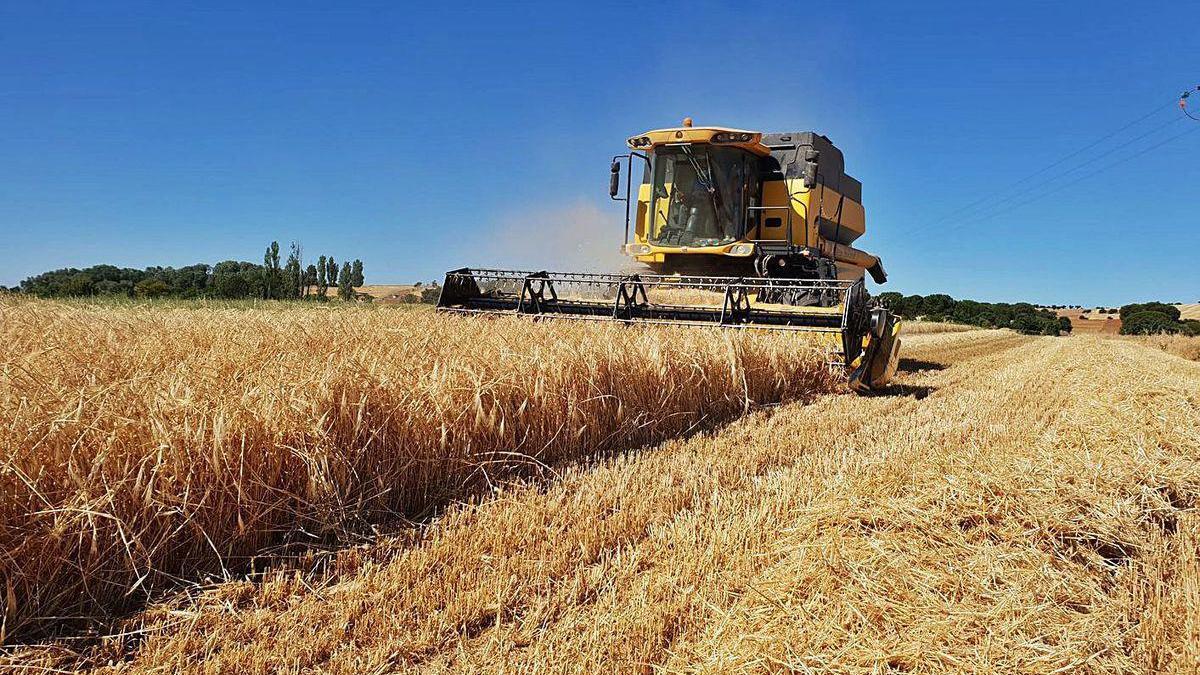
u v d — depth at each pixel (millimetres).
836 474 5078
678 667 2754
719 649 2805
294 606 3244
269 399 3969
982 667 2584
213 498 3568
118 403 3631
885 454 5516
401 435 4461
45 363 4516
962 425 6918
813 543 3598
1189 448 5098
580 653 2848
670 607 3176
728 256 11617
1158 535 3717
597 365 5945
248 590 3365
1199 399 7836
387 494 4359
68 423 3293
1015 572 3254
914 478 4441
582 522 4098
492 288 10086
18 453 3086
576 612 3186
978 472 4426
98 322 7016
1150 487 4262
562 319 8992
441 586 3422
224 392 4027
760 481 4930
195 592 3336
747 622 2955
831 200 13102
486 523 4125
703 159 11547
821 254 12617
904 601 3037
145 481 3373
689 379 6832
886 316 8875
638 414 6262
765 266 11117
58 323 6633
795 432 6582
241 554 3656
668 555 3744
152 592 3289
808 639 2783
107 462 3275
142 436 3465
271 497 3818
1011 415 7660
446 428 4703
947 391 9609
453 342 6227
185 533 3471
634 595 3309
